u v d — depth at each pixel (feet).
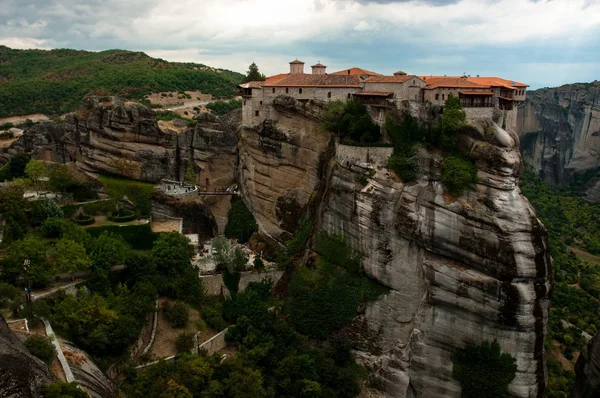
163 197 264.52
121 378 158.40
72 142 287.48
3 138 365.81
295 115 261.24
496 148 204.13
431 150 221.25
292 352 206.69
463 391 205.36
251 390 168.25
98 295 176.65
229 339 202.49
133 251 209.87
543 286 199.52
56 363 132.57
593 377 173.37
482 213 201.67
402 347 216.95
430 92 234.38
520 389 198.08
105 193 266.98
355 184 227.40
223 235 279.08
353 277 228.02
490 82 256.11
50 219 207.10
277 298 235.61
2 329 116.78
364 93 240.53
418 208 214.28
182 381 156.46
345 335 225.35
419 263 216.74
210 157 285.23
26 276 158.30
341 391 206.80
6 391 106.52
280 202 266.36
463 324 204.44
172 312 195.42
